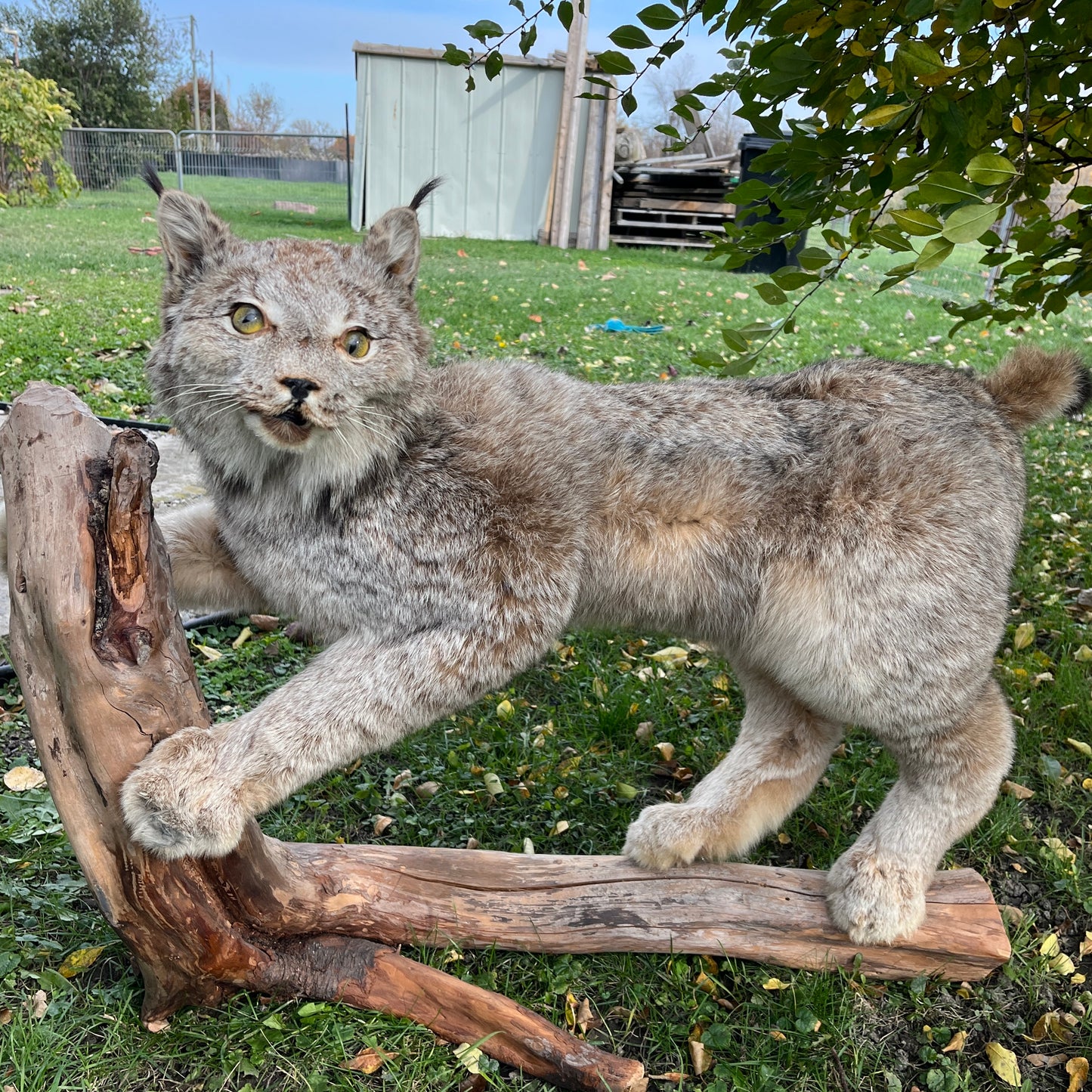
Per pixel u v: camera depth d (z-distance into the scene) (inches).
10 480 92.0
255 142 1091.3
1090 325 466.9
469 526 119.3
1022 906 137.7
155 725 97.4
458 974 118.5
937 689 125.2
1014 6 112.1
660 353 371.9
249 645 187.6
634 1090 103.8
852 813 154.6
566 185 704.4
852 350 393.7
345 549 119.2
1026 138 115.0
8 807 136.8
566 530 123.3
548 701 181.5
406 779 156.6
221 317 111.3
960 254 689.0
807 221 144.5
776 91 130.2
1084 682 177.2
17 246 543.8
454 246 665.6
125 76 1455.5
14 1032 104.5
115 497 89.4
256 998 112.7
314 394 108.0
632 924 121.6
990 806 128.6
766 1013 118.6
